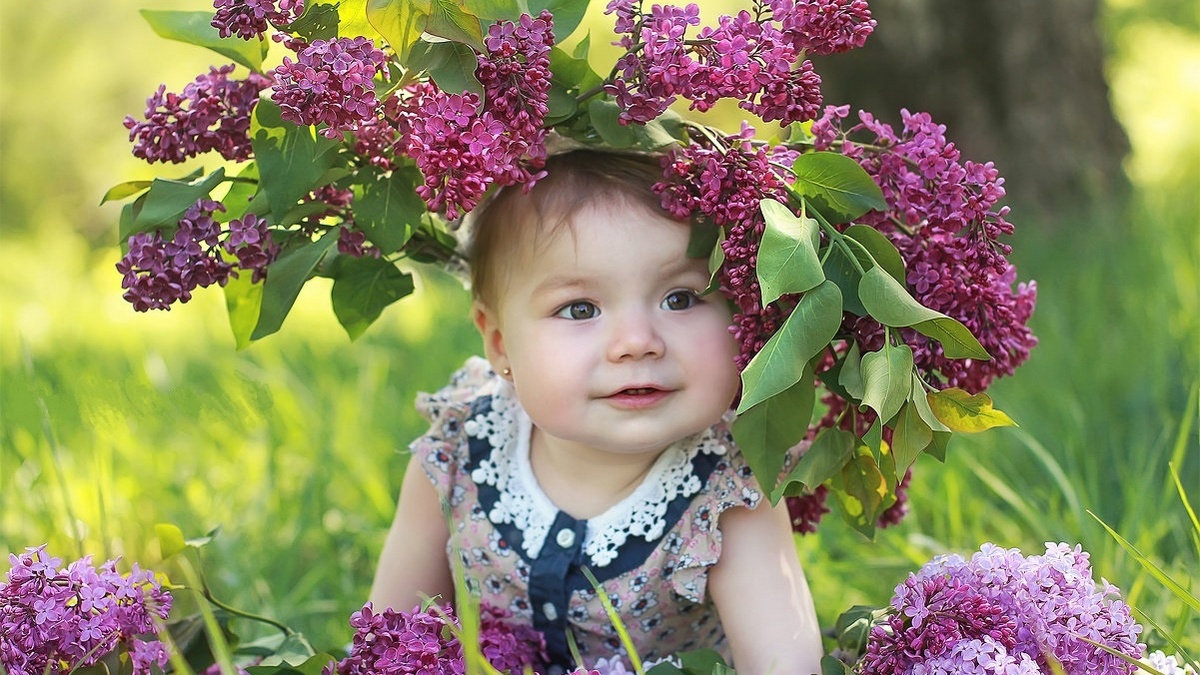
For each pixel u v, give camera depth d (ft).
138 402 11.00
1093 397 10.15
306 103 4.67
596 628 6.19
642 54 5.08
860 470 5.57
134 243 5.31
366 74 4.68
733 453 6.08
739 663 5.96
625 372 5.63
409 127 5.03
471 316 6.49
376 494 9.37
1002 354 5.49
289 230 5.62
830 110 5.55
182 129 5.52
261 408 10.19
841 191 5.31
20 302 23.97
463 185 4.73
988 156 17.31
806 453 5.33
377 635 5.13
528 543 6.26
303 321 18.11
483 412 6.61
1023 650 5.18
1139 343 11.12
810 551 7.91
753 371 4.80
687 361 5.66
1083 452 8.89
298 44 4.96
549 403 5.78
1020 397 10.30
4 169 36.40
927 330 4.95
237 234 5.34
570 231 5.68
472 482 6.47
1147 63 30.01
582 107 5.37
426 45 4.81
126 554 8.44
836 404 5.95
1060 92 17.58
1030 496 8.37
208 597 6.09
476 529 6.39
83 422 10.37
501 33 4.81
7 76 36.58
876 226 5.46
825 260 5.11
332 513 9.80
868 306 4.91
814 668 5.79
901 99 17.42
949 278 5.32
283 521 9.27
